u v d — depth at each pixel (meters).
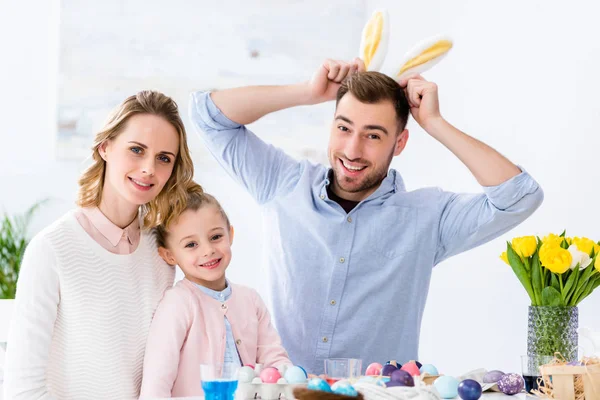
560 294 1.98
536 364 1.57
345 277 1.95
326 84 1.97
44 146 3.29
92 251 1.55
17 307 1.48
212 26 3.32
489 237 2.01
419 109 1.95
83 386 1.53
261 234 3.26
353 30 3.34
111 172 1.58
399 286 1.97
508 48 2.64
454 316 2.77
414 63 1.96
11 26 3.31
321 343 1.95
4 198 3.25
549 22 2.49
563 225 2.42
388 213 1.99
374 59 1.95
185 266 1.73
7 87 3.29
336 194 2.01
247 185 2.07
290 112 3.32
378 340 1.96
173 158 1.63
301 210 1.99
